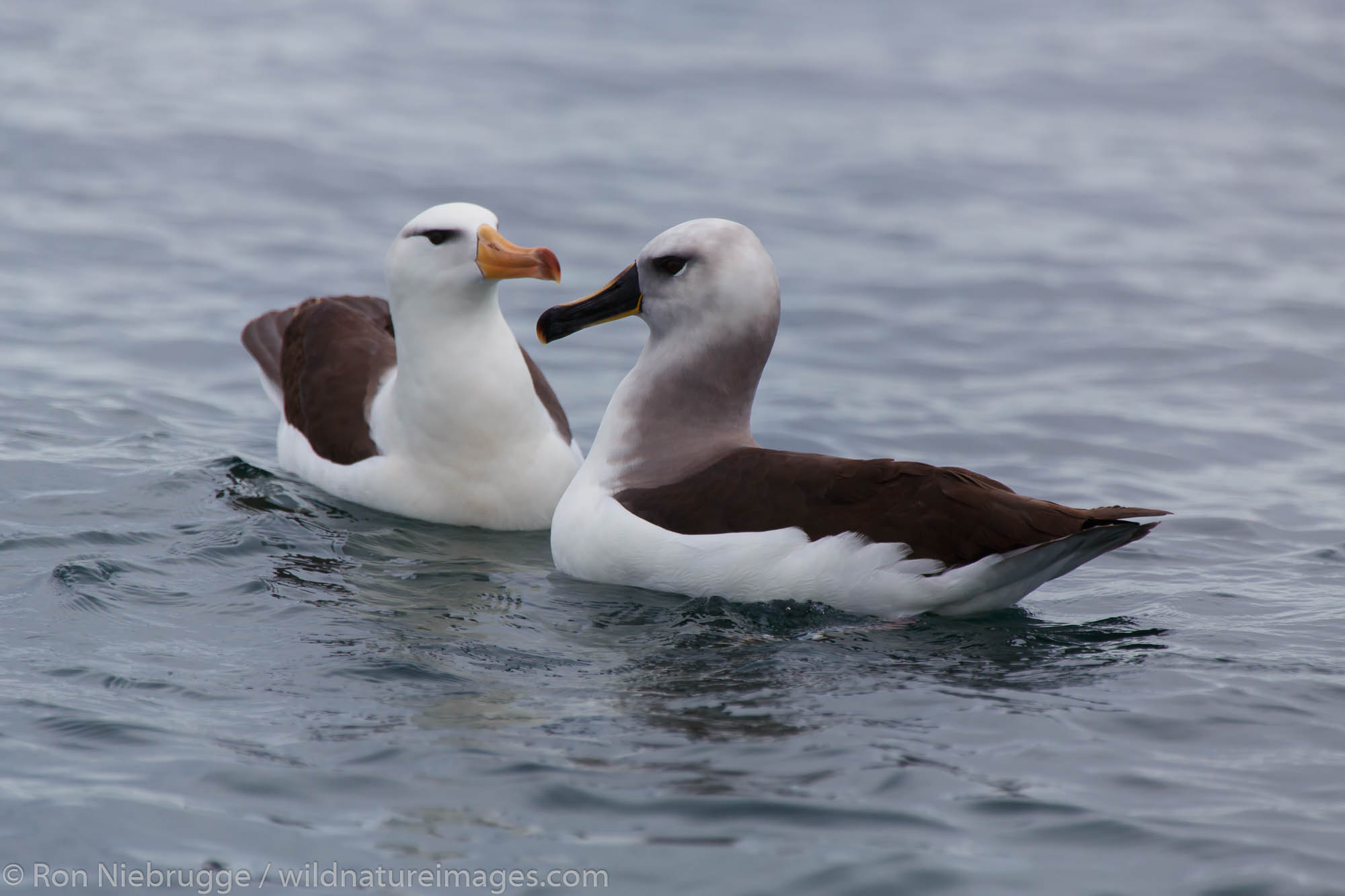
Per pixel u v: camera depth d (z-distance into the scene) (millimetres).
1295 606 11336
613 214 26000
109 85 32625
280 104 32375
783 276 23312
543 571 12016
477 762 8211
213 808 7656
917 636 10477
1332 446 16438
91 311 19375
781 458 11281
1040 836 7496
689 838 7449
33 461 13586
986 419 17094
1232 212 28609
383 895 6965
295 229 24172
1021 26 47875
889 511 10711
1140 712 9031
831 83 38562
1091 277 23859
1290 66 42469
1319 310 22188
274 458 14773
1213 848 7375
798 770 8180
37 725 8445
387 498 13297
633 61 39781
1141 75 41125
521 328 20156
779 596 10977
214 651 9734
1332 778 8164
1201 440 16547
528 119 33125
